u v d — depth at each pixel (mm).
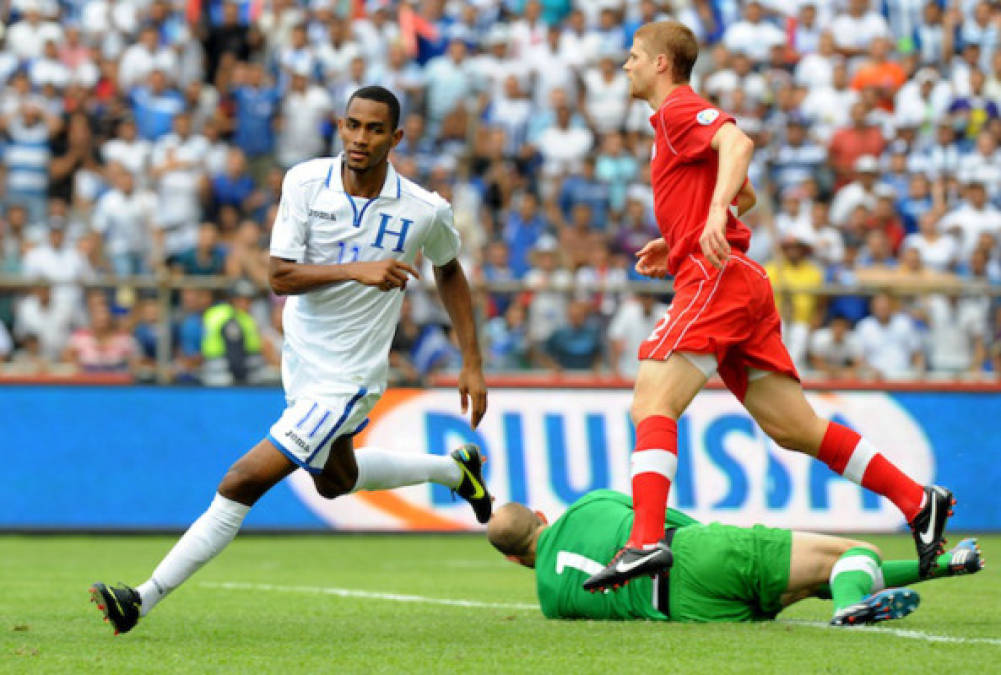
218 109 60375
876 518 46281
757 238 55031
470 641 17578
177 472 45281
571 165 59406
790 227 55125
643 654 16031
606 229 56562
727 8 67062
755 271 19906
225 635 18656
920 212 57281
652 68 20828
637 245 53656
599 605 19828
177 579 18297
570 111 60594
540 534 20828
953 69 63281
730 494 45750
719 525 19484
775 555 18906
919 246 55000
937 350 47406
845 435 19922
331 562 35906
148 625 20219
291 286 18641
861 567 18375
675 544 19516
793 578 18875
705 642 16938
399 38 63094
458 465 22297
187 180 54906
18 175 56844
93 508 44844
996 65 62750
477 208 56969
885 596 17703
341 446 19969
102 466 45000
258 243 51688
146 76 60250
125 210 54031
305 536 45531
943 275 52875
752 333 20000
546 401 45906
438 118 61062
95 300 45062
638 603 19547
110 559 36344
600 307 46125
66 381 45000
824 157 59188
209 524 18453
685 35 20812
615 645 16797
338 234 19031
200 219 54844
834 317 46844
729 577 19062
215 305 45688
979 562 18875
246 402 45656
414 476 21672
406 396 45531
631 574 18297
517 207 55312
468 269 51906
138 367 45281
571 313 45969
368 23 63469
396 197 19109
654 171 20516
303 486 45750
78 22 63188
